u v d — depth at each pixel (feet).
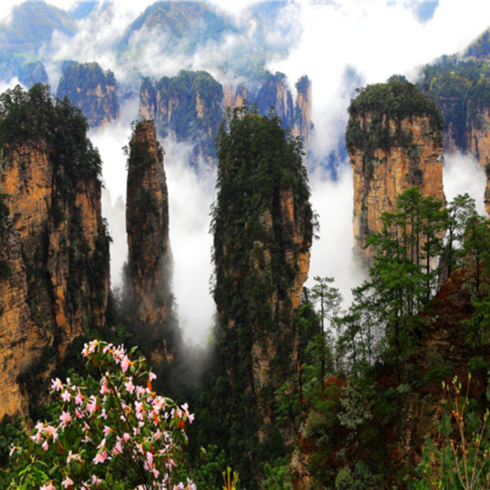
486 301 122.21
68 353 264.93
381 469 121.70
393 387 130.82
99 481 46.75
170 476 48.78
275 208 268.41
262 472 219.82
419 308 138.21
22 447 46.42
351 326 137.69
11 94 262.06
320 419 133.90
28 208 255.09
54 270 263.49
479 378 120.26
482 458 62.44
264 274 251.19
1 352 205.26
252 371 252.21
